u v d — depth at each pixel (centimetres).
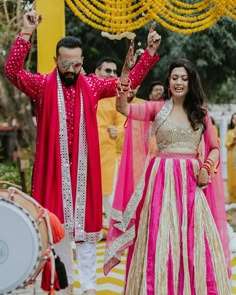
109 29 491
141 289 393
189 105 420
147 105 426
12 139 1234
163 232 395
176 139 415
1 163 1196
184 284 389
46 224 305
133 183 429
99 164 434
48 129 425
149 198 410
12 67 418
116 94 418
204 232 402
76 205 423
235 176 978
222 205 433
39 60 497
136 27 495
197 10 502
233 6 504
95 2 486
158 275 388
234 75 1245
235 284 501
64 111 425
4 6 797
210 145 432
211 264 397
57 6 497
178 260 392
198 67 1198
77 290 480
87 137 428
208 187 427
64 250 436
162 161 415
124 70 405
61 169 422
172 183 407
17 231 288
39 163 424
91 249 429
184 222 398
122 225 420
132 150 432
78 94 429
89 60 1183
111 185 629
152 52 440
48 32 497
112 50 1183
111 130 586
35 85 427
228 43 1145
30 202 308
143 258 402
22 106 931
